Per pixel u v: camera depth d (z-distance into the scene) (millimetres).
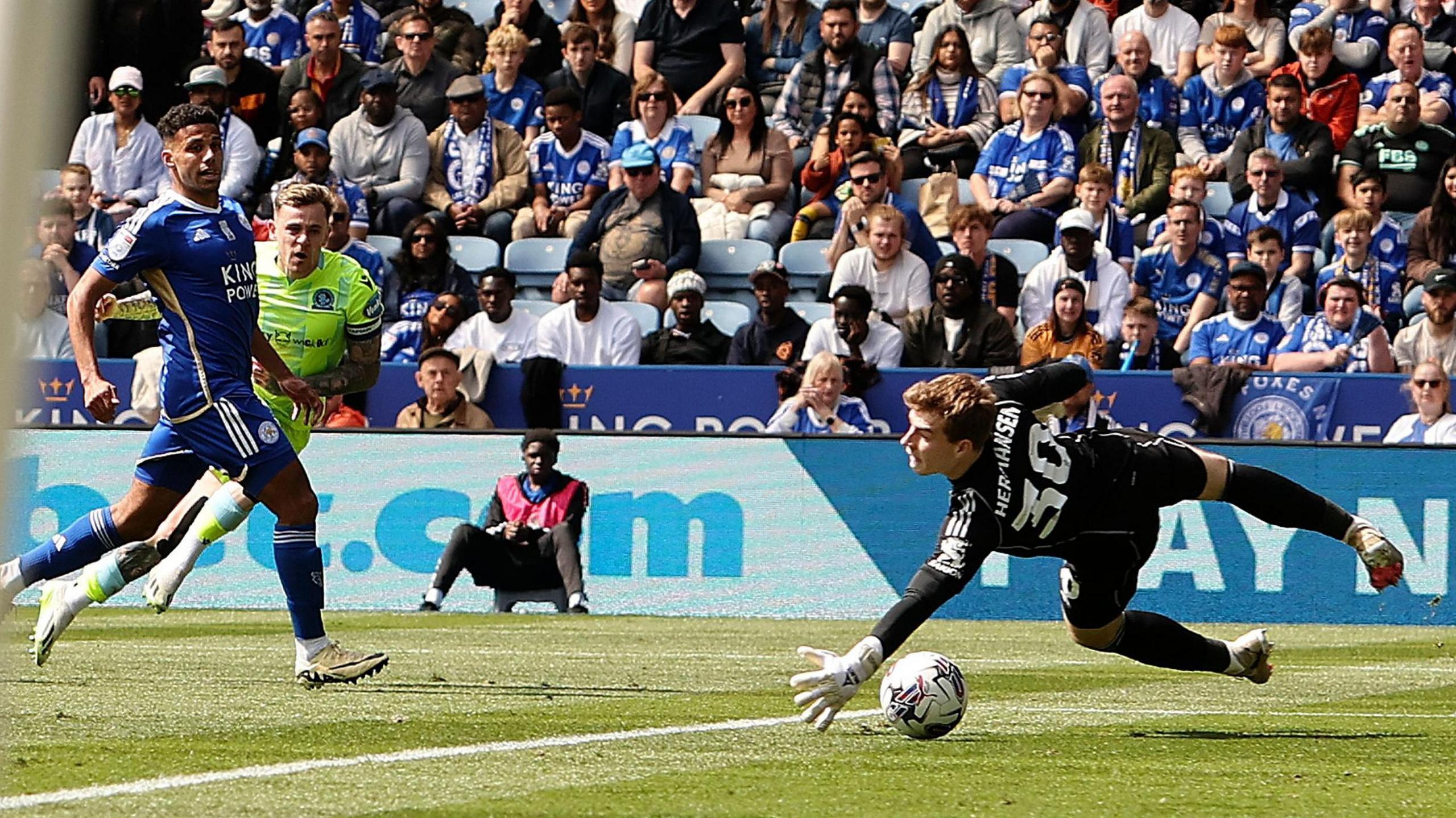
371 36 48188
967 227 39812
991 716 17422
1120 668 23938
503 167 44719
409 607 35156
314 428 35438
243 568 35188
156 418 37812
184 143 17922
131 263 17656
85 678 19766
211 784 11344
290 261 20906
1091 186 41375
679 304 39781
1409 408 36094
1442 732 16484
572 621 32375
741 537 34875
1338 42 44625
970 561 14680
